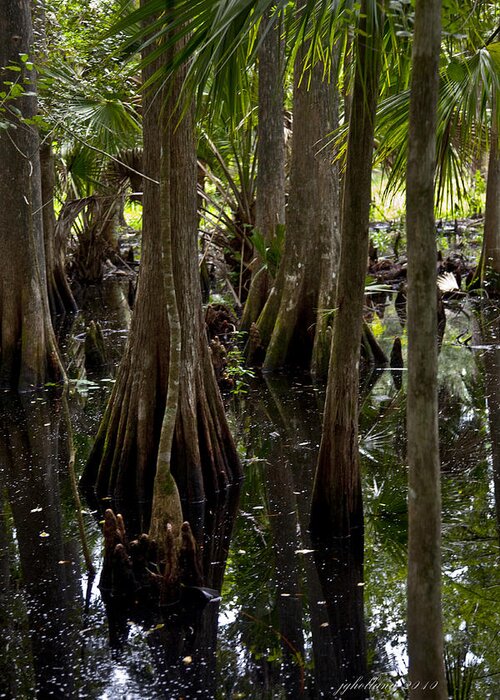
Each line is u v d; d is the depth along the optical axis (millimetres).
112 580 4520
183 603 4367
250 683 3580
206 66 3455
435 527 2672
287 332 10078
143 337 5910
